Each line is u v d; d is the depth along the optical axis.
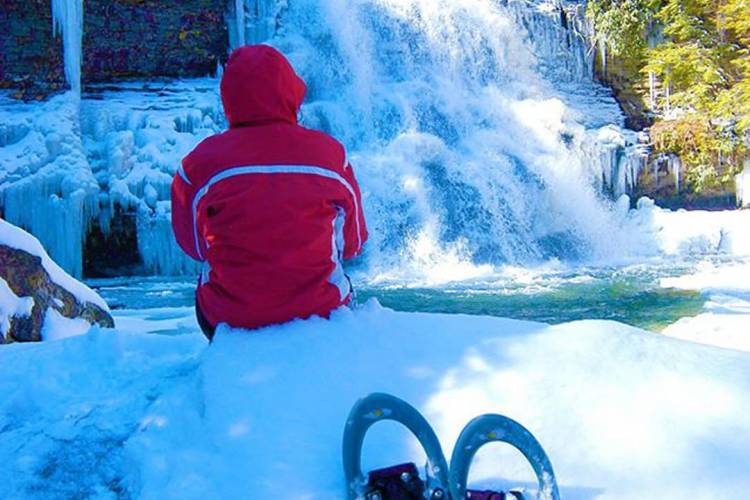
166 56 18.78
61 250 13.70
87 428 2.53
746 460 1.95
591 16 22.19
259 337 2.60
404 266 14.95
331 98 17.97
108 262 14.47
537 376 2.33
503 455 2.02
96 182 14.19
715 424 2.09
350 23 18.53
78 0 16.22
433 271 14.80
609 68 22.45
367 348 2.51
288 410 2.25
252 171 2.66
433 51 19.50
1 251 5.21
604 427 2.11
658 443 2.02
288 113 2.79
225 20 19.08
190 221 2.82
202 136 16.05
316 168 2.71
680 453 1.98
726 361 2.44
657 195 20.14
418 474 1.90
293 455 2.09
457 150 17.59
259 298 2.65
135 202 14.35
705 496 1.85
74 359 3.14
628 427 2.09
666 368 2.37
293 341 2.54
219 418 2.25
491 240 16.00
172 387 2.70
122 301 11.11
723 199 20.69
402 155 16.22
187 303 10.92
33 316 5.25
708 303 9.74
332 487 1.96
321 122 17.23
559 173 17.77
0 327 4.96
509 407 2.20
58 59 15.93
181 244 2.91
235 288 2.67
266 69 2.72
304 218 2.66
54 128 14.52
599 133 19.64
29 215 13.64
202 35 19.05
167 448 2.27
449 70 19.66
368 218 14.95
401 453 2.06
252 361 2.45
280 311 2.67
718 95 21.11
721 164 20.56
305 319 2.69
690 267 14.77
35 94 15.77
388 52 19.16
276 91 2.74
